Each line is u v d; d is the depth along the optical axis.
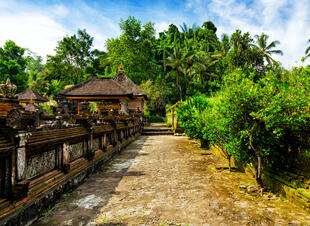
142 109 25.39
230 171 5.91
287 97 3.78
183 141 14.11
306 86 3.79
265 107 3.99
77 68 51.03
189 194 4.11
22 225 2.71
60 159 4.09
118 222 2.95
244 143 4.53
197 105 10.66
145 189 4.44
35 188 3.12
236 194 4.09
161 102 36.72
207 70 46.62
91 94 14.47
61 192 3.90
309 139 3.46
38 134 3.20
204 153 9.10
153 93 35.16
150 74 41.50
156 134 19.72
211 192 4.21
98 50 54.03
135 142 13.58
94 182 4.99
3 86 3.32
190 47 48.25
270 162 4.44
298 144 3.73
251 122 4.33
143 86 34.81
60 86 45.97
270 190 4.24
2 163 2.58
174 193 4.18
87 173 5.30
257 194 4.05
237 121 4.58
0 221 2.34
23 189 2.73
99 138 6.92
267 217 3.07
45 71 54.12
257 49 29.17
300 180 3.56
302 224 2.84
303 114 3.53
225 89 4.81
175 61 44.06
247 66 26.53
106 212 3.29
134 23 38.69
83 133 5.21
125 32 38.44
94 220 3.02
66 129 4.23
